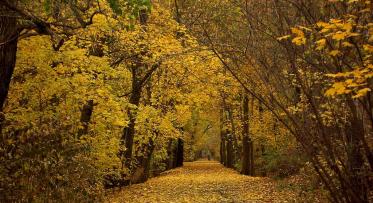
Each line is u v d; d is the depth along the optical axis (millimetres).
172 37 17906
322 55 5605
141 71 21344
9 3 7266
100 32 14352
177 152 48094
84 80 13172
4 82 8906
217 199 15820
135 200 15758
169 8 18562
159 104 22375
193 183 23047
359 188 5941
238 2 6188
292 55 5957
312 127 6273
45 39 12773
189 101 22859
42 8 9594
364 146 5531
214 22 6551
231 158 45719
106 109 14336
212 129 69062
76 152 11617
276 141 22672
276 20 5906
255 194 17172
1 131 10953
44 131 10664
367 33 4918
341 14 5215
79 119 13703
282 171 22016
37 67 12680
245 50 6055
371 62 4535
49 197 9594
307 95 5875
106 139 14734
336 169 5863
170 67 19672
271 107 6297
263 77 6117
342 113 6152
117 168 16797
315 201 12797
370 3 4488
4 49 8766
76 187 10711
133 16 7609
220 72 20078
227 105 32219
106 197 15891
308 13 5555
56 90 12844
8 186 9188
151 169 32219
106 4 12383
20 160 9641
